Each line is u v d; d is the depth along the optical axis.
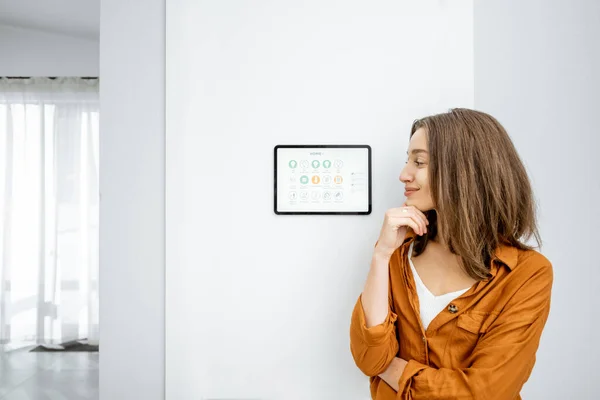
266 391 1.72
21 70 4.00
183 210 1.74
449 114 1.23
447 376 1.07
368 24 1.76
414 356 1.21
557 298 1.72
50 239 3.97
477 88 1.80
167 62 1.75
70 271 3.96
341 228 1.74
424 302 1.23
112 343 1.73
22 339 3.91
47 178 4.00
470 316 1.14
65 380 3.22
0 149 3.98
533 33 1.78
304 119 1.75
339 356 1.72
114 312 1.74
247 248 1.74
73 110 4.04
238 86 1.76
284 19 1.77
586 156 1.73
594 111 1.73
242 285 1.73
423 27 1.76
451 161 1.16
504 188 1.16
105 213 1.75
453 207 1.14
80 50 4.04
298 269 1.74
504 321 1.09
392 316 1.24
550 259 1.73
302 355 1.73
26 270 3.95
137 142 1.76
